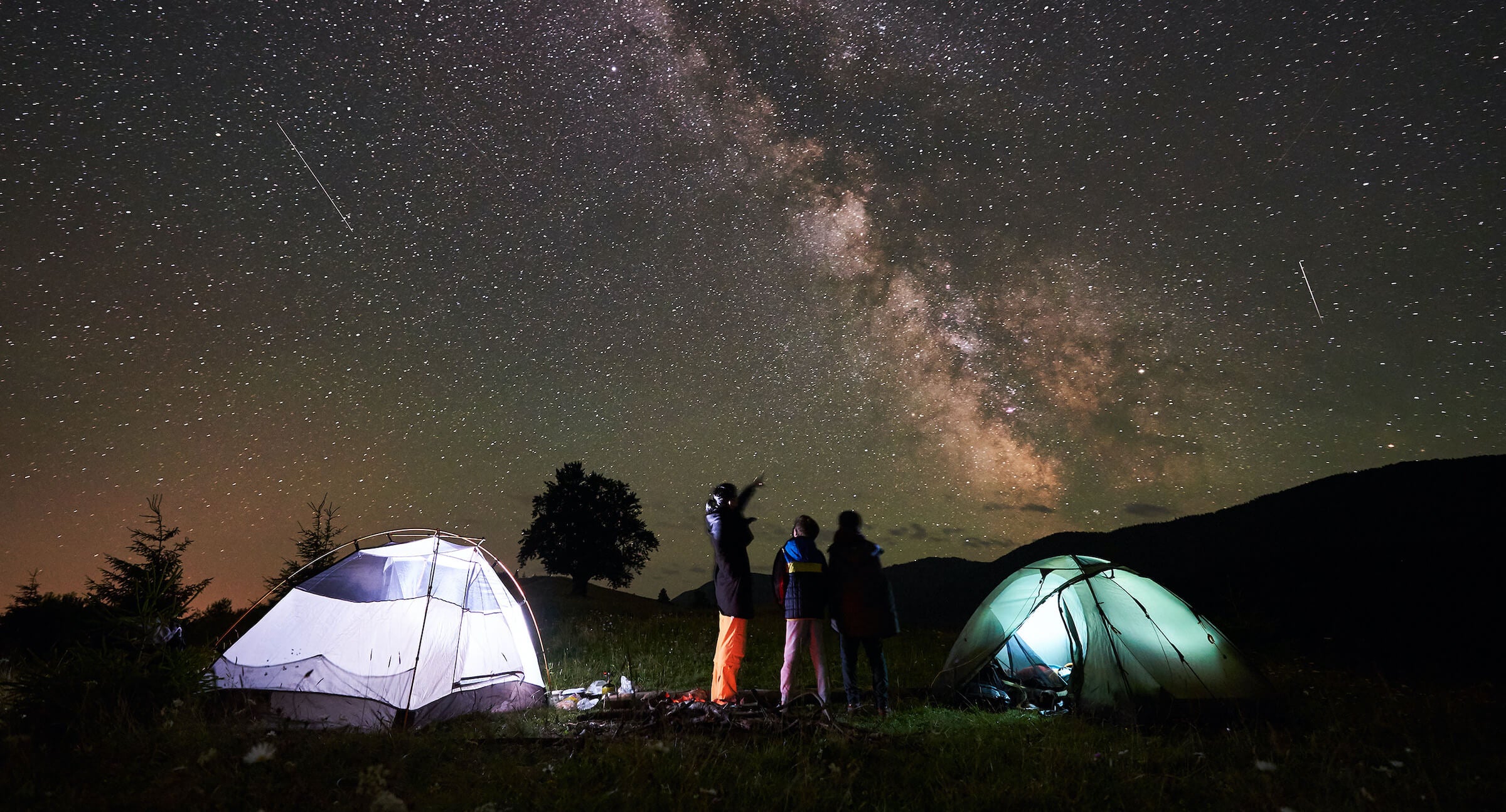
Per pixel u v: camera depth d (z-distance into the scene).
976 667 7.36
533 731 5.53
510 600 7.44
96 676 5.32
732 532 7.04
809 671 9.53
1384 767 4.73
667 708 5.78
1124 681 6.36
